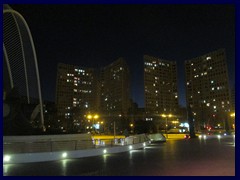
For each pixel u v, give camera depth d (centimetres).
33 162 1942
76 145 2325
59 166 1700
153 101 18888
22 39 4688
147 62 19275
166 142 4300
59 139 2411
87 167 1631
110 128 11369
